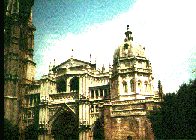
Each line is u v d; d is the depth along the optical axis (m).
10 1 92.19
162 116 43.00
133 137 51.56
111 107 56.00
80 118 66.06
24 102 82.19
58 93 75.94
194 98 39.94
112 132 53.47
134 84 63.88
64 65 85.69
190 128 37.38
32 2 98.75
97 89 74.75
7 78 78.19
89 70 79.31
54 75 83.19
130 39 75.31
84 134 63.94
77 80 80.06
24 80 85.88
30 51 93.94
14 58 83.62
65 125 69.69
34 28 97.75
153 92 65.75
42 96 77.00
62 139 68.38
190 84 43.62
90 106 70.00
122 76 66.06
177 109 40.97
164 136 40.69
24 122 77.69
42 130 69.88
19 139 66.88
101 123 57.50
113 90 67.94
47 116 71.81
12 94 78.25
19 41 89.81
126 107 57.16
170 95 45.75
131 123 52.81
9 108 75.56
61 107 70.62
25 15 96.94
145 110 53.16
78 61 85.12
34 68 92.06
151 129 46.62
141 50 71.06
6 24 85.25
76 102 69.31
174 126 39.44
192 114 38.19
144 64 68.50
